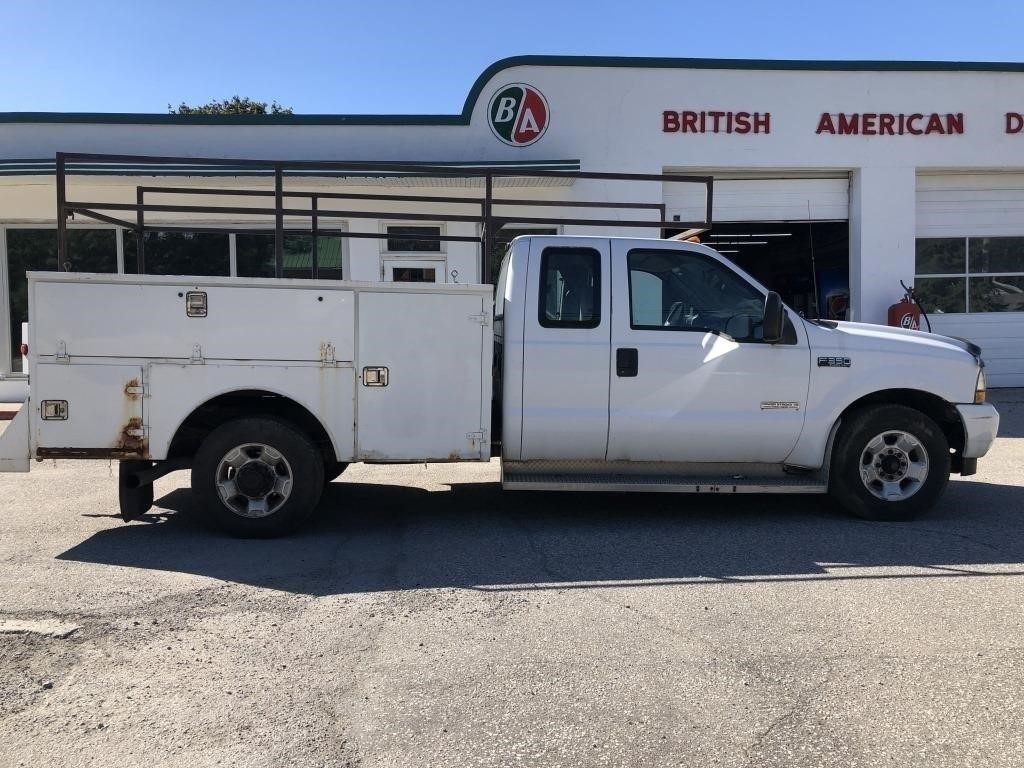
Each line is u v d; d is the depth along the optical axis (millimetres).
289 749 3078
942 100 14172
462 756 3029
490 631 4172
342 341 5852
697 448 6203
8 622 4270
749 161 13992
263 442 5828
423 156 13461
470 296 5961
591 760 2998
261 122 13188
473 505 7086
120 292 5668
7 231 13453
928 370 6242
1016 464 8930
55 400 5668
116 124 12992
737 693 3498
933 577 5004
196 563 5348
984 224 14945
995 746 3080
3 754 3047
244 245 13477
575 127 13672
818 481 6320
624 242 6223
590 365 6066
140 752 3059
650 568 5227
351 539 5953
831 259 16094
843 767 2951
